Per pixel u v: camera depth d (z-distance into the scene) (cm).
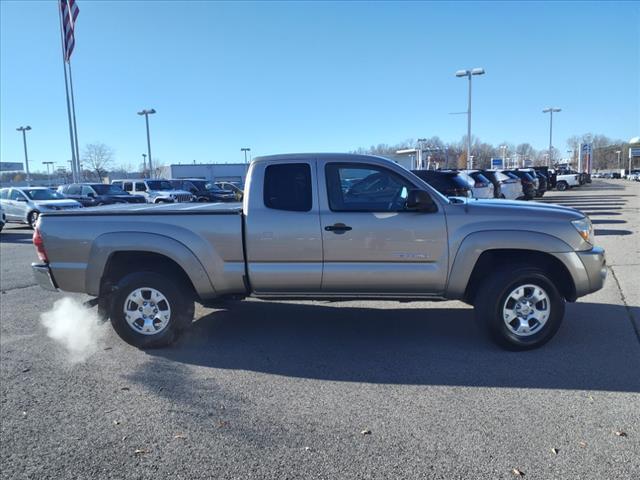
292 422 370
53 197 2203
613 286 765
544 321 498
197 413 388
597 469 304
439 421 366
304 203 509
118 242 516
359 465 313
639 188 4444
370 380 443
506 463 312
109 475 309
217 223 512
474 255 492
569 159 11156
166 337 527
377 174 511
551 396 402
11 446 345
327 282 509
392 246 498
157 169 7894
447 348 519
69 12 3025
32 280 958
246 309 684
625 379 432
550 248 489
